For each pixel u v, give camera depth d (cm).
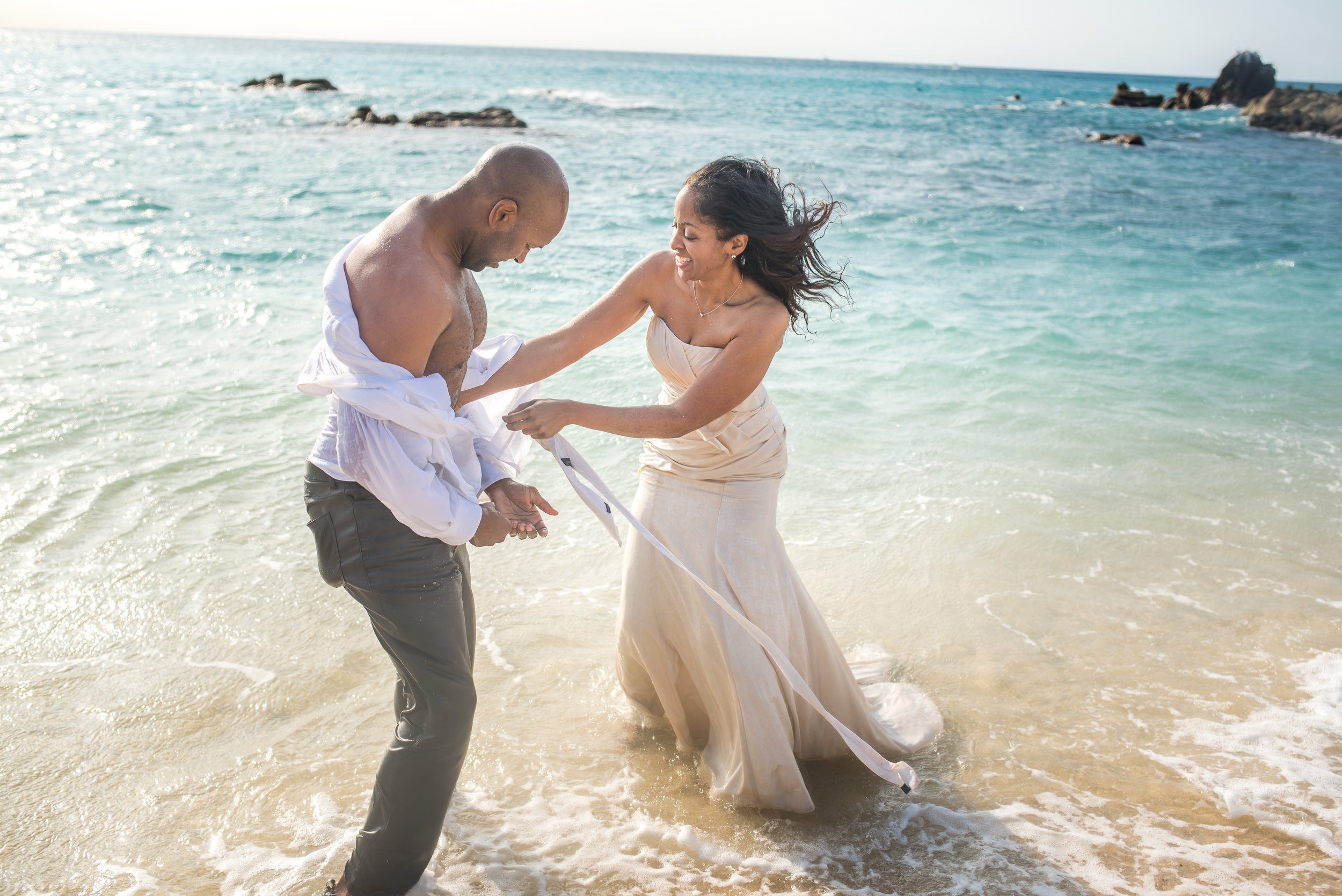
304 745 285
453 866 240
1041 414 599
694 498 267
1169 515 459
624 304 267
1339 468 520
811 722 279
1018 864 241
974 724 303
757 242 245
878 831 255
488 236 216
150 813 254
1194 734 297
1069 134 3822
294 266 988
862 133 3406
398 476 206
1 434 504
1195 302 981
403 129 2936
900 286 1019
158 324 741
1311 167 2845
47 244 1052
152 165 1858
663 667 276
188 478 466
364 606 223
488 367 256
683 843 250
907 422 583
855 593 387
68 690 306
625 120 3597
